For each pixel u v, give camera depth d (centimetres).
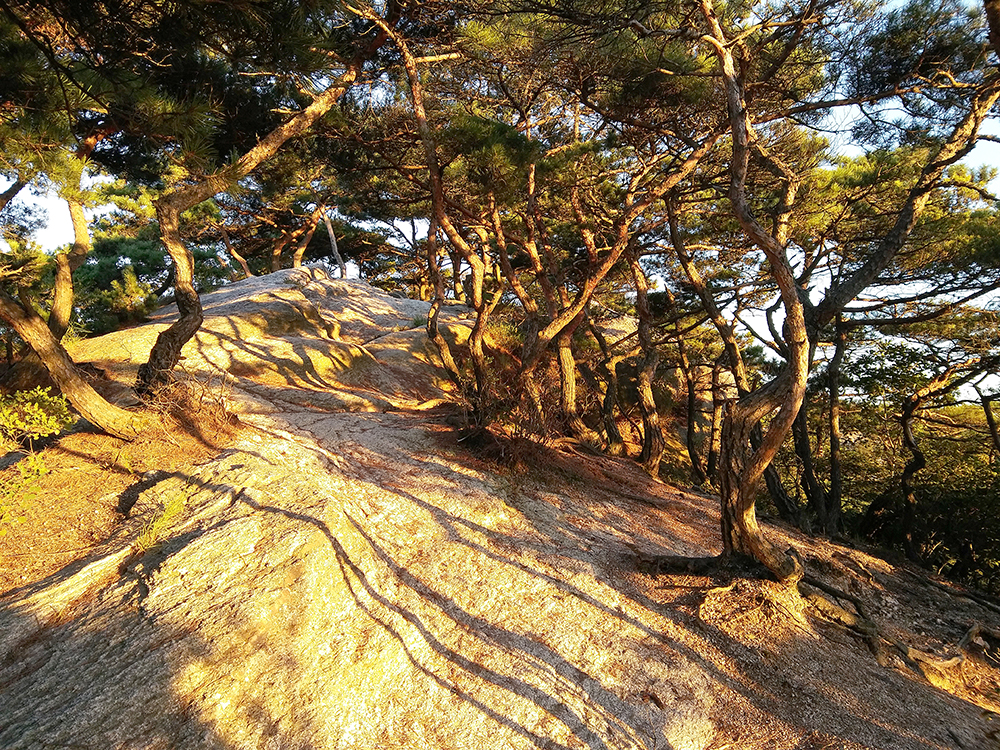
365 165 1266
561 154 1002
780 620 725
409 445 1041
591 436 1541
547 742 536
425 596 678
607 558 845
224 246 3288
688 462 1986
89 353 1323
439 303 1216
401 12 980
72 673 485
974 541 1588
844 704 616
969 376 1374
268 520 675
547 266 1511
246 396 1194
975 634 900
